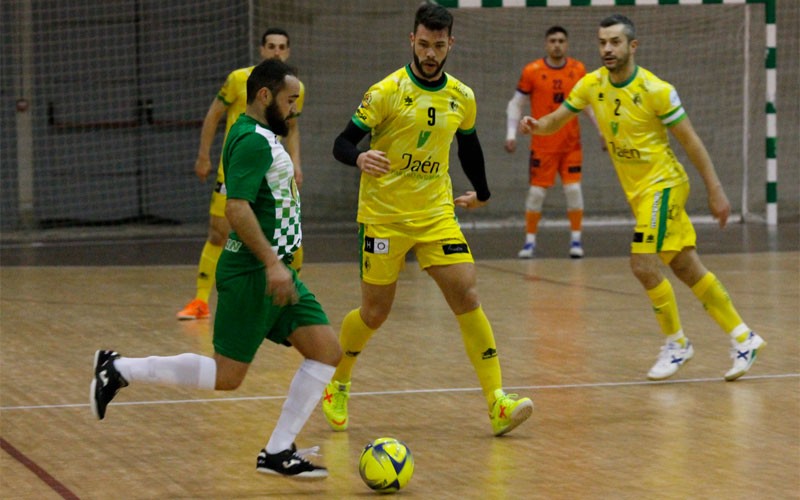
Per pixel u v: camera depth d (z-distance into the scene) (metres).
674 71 25.06
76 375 10.30
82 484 6.94
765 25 23.33
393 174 8.10
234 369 6.86
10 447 7.84
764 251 19.64
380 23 24.69
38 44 23.86
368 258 8.21
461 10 24.64
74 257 20.00
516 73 24.95
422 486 6.90
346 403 8.42
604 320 13.18
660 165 9.87
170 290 15.89
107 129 24.38
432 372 10.46
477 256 19.66
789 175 25.58
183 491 6.81
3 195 23.97
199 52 24.38
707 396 9.38
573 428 8.35
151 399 9.34
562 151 18.97
